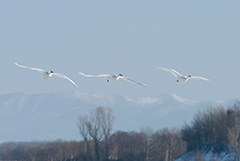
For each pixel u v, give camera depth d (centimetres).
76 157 16038
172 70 6072
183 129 14338
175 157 16062
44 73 5397
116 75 5531
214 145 13212
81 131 15800
